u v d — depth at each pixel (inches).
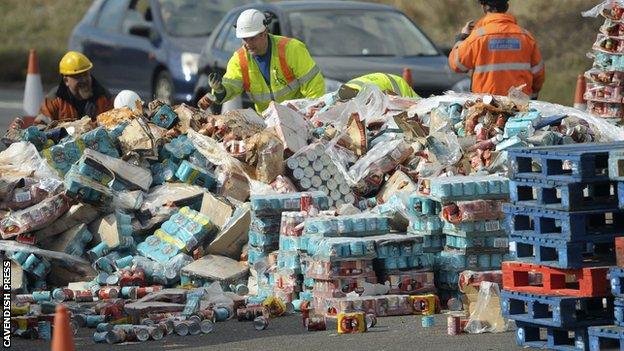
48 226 1045.8
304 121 1146.0
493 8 1323.8
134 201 1083.9
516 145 1068.5
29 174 1095.6
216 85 1259.2
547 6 2524.6
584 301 782.5
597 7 1213.1
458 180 959.6
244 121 1160.8
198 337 869.2
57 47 3228.3
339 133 1138.7
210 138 1144.8
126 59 2030.0
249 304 937.5
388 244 943.0
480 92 1317.7
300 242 957.8
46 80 2851.9
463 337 839.7
